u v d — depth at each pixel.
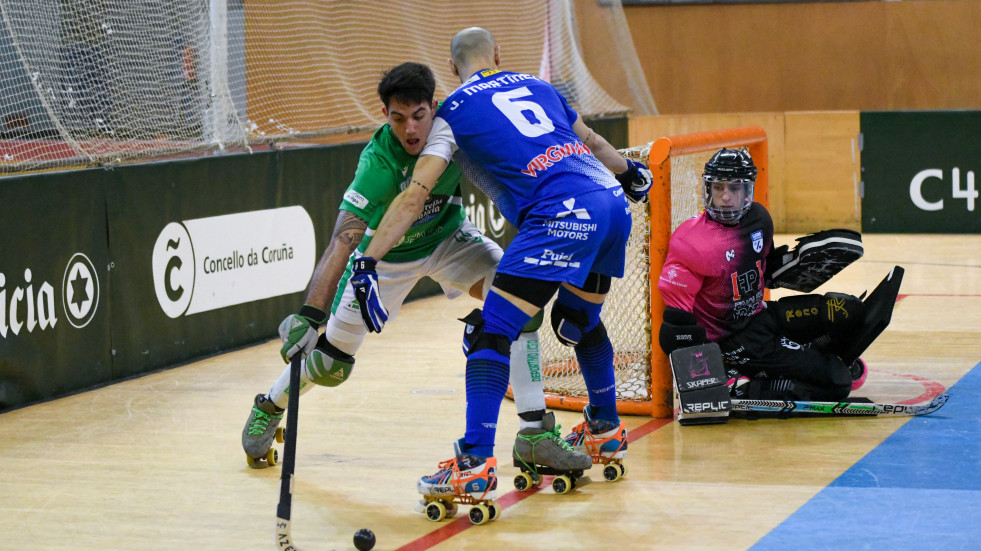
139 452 10.57
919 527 7.84
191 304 15.26
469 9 25.27
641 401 11.65
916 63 29.16
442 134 8.33
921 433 10.45
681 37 30.83
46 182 13.00
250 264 16.38
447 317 18.17
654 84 31.17
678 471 9.44
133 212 14.25
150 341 14.54
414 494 9.05
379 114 23.25
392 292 9.70
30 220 12.80
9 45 15.77
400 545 7.77
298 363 7.86
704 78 30.78
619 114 26.80
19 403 12.67
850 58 29.64
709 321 11.38
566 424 11.25
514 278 8.24
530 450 8.88
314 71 21.41
